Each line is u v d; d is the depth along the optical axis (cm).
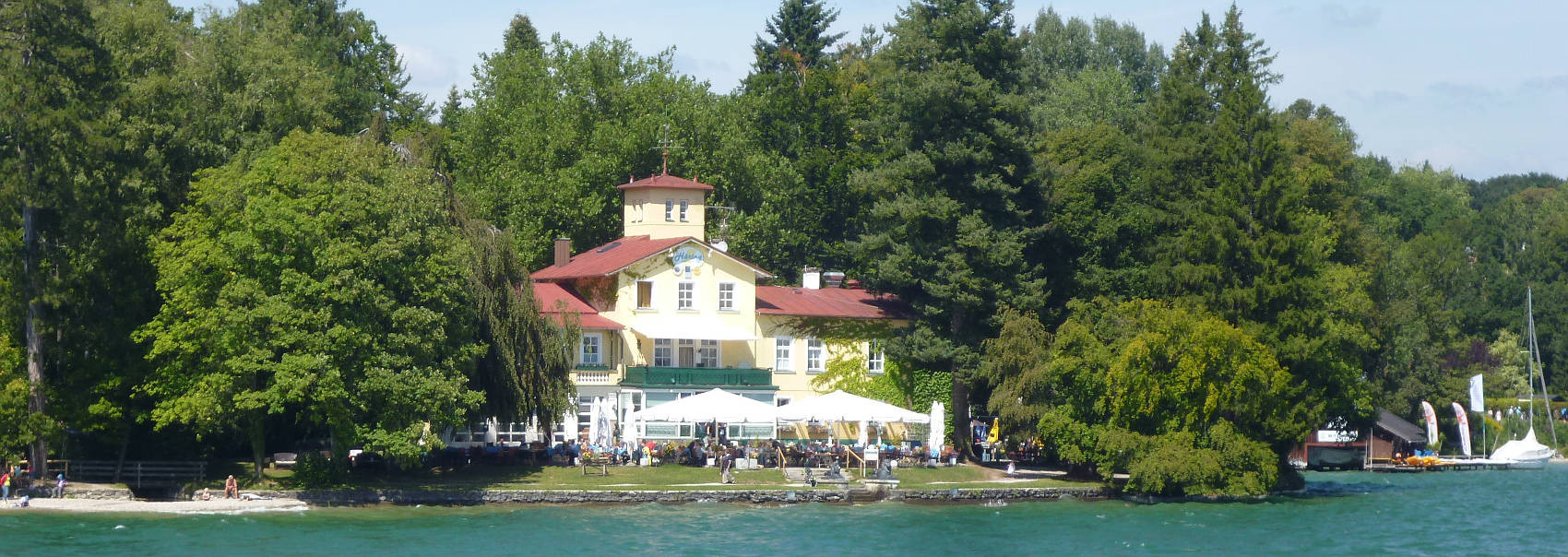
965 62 9012
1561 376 15100
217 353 6394
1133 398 7506
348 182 6544
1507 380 14212
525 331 7244
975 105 8744
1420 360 12006
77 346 6806
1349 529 6450
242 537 5516
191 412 6316
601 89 11088
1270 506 7450
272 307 6306
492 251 7256
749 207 11125
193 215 6650
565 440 8025
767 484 7244
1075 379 7731
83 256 6619
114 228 6606
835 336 9156
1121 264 9050
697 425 8606
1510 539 6212
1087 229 9031
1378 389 9481
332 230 6506
